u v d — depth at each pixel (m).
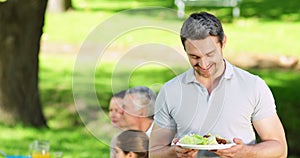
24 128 9.70
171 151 4.05
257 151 4.11
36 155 5.26
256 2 19.64
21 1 9.69
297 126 10.41
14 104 9.85
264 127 4.25
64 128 10.09
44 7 9.79
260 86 4.21
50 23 17.89
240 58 14.34
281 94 12.00
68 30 17.12
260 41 15.64
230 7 18.80
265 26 17.14
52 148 8.88
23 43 9.81
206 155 4.21
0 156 5.91
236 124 4.19
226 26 17.16
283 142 4.26
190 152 4.03
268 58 14.37
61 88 12.27
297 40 15.70
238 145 4.04
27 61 9.88
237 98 4.16
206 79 4.00
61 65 13.98
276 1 19.75
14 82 9.84
